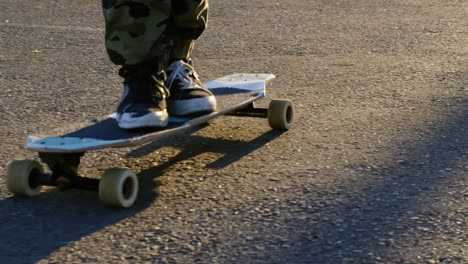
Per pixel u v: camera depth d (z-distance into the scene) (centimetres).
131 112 373
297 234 341
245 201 375
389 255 321
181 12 406
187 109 403
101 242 338
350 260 318
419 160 423
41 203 377
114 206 367
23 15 852
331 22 796
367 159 425
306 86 575
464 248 326
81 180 371
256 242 335
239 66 639
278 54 676
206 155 438
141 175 411
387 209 363
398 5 875
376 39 721
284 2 902
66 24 810
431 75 597
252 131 478
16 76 623
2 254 330
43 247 336
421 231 341
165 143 458
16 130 496
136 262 321
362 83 579
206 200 377
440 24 778
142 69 382
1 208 372
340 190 385
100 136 370
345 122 490
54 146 356
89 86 595
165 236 342
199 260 321
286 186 391
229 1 908
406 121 488
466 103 523
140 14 379
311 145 450
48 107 543
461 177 399
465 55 659
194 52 685
